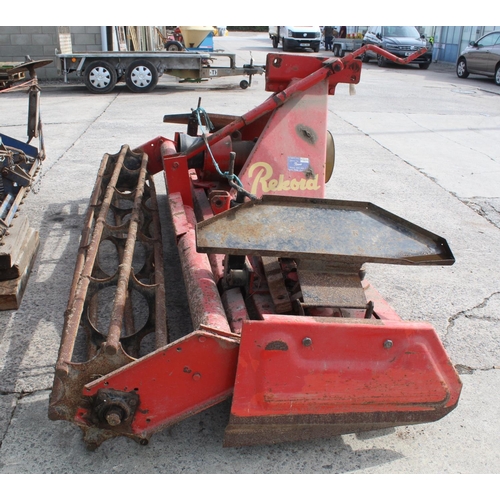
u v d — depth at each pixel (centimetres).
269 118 403
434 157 793
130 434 237
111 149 739
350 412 238
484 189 662
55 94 1216
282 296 284
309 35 2355
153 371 228
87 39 1472
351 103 1184
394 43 1998
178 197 386
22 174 412
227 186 438
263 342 225
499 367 332
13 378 294
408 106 1182
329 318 233
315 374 231
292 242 262
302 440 264
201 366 231
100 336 286
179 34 2002
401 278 439
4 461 243
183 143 449
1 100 1103
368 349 234
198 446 257
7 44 1386
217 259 329
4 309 356
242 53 2277
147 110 1022
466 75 1773
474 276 447
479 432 278
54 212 521
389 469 252
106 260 430
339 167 720
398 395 240
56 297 376
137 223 348
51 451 249
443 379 242
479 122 1043
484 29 2105
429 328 238
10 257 349
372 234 272
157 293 286
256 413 230
